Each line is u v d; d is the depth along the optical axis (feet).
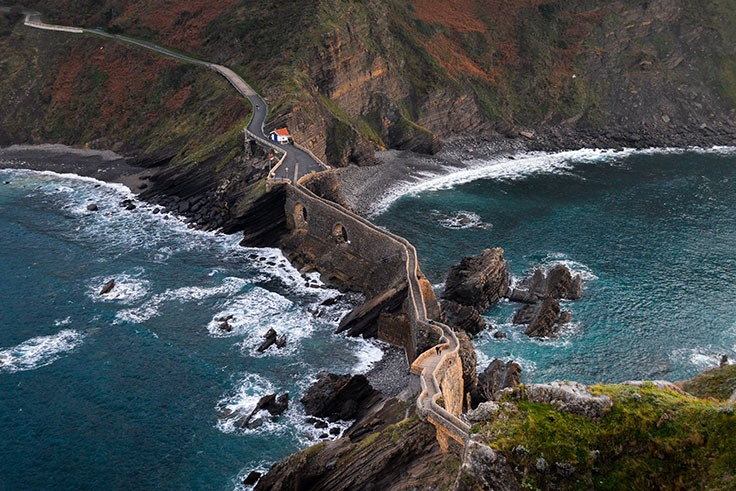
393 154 488.85
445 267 339.98
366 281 313.53
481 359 270.26
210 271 332.60
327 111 462.19
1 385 250.57
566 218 401.90
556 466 113.80
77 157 477.36
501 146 527.40
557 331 286.66
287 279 326.85
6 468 214.90
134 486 209.36
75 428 231.30
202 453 221.46
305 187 358.84
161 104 491.72
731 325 290.15
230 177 392.06
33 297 306.76
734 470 106.73
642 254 355.36
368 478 183.93
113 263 338.13
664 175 480.64
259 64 484.33
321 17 488.85
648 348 275.39
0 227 374.02
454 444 178.60
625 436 114.93
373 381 255.09
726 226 391.86
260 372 259.60
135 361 264.72
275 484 191.72
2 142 502.38
